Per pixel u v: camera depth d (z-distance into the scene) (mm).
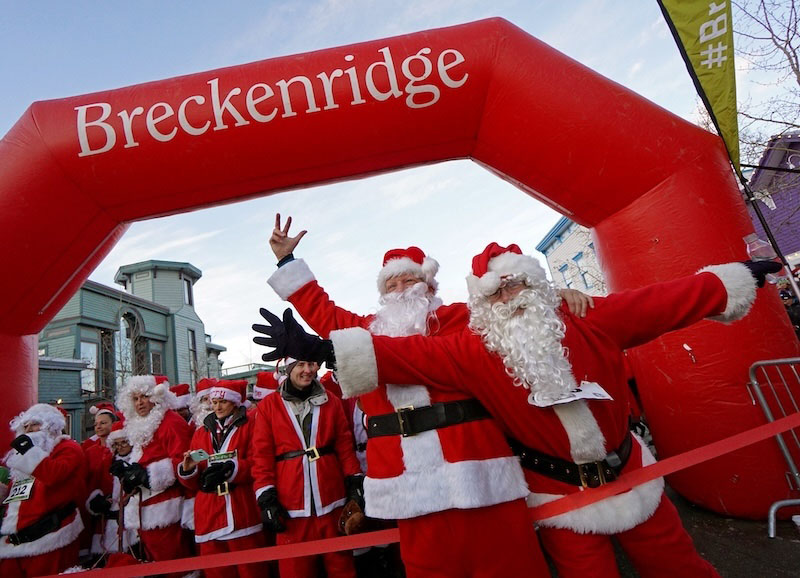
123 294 16969
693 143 3125
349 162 3326
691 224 2984
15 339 3275
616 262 3279
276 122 3100
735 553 2605
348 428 3115
